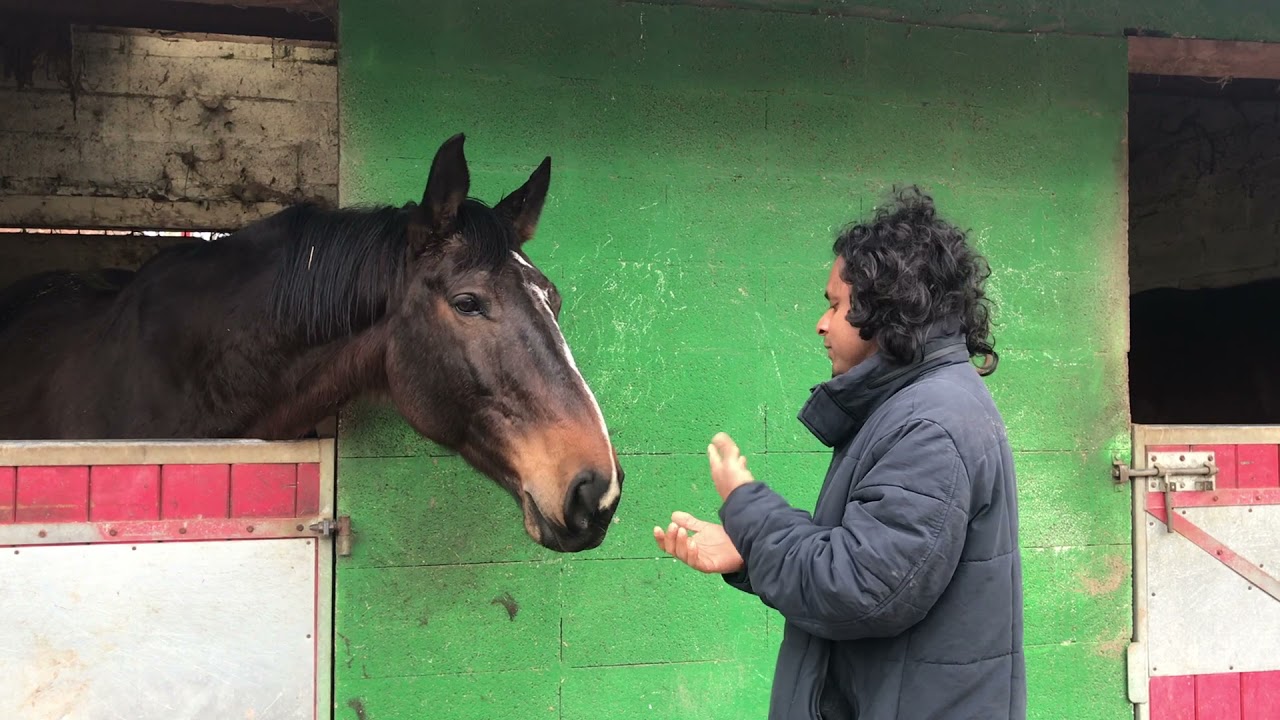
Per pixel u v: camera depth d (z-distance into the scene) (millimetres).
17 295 3211
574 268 2439
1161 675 2701
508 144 2408
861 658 1271
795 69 2584
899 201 1366
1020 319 2699
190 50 4043
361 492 2275
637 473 2463
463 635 2350
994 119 2713
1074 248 2750
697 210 2518
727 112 2541
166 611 2119
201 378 2180
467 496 2346
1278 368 4531
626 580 2451
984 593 1235
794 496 2572
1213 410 4980
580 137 2449
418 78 2348
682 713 2488
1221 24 2844
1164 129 4965
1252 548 2748
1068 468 2695
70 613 2064
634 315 2473
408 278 1954
